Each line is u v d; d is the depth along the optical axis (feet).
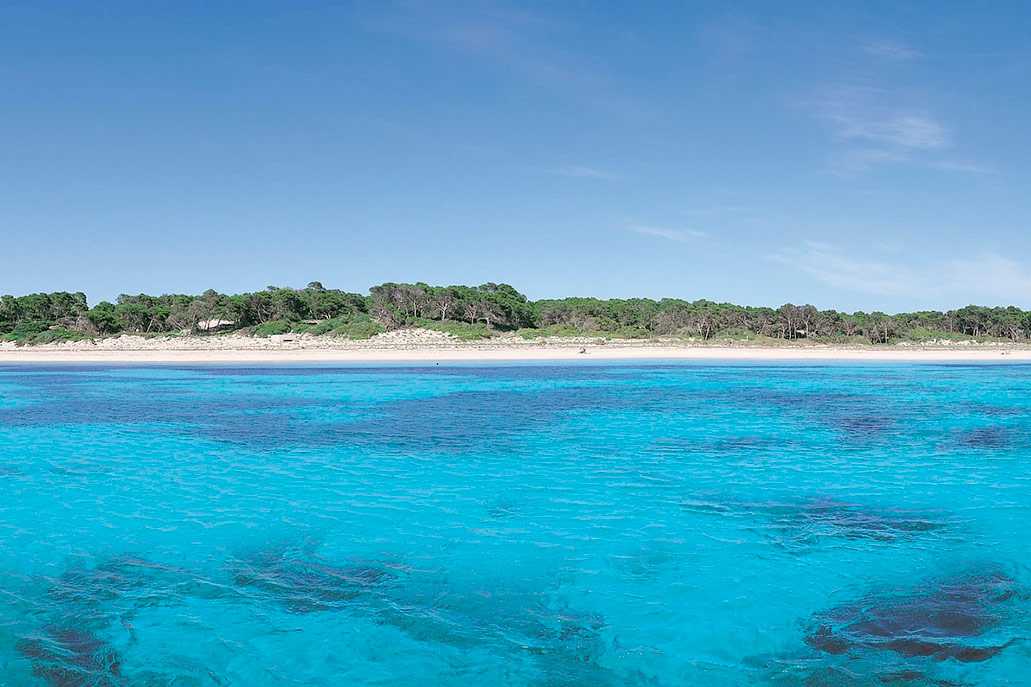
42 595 37.50
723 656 31.07
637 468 69.82
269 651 31.55
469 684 28.94
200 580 39.70
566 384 176.04
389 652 31.53
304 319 451.53
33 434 94.02
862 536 47.42
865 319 503.20
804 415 111.14
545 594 37.78
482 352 326.44
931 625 33.81
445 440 87.40
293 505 55.67
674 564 42.19
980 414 112.47
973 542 46.06
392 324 409.69
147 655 31.07
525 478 65.41
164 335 406.62
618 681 29.07
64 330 403.54
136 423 104.63
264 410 120.78
